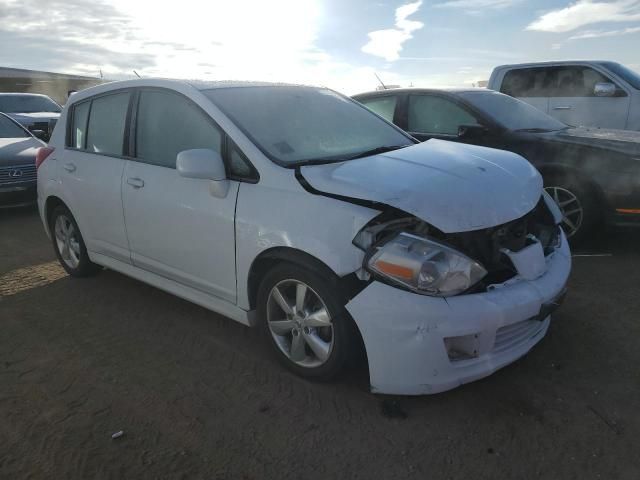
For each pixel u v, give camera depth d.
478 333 2.57
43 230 6.73
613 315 3.76
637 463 2.37
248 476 2.38
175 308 4.14
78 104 4.52
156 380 3.15
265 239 2.96
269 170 3.05
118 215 3.97
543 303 2.77
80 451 2.56
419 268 2.51
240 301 3.27
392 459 2.45
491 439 2.56
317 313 2.90
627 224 4.86
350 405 2.84
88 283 4.71
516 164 3.37
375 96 6.53
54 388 3.10
